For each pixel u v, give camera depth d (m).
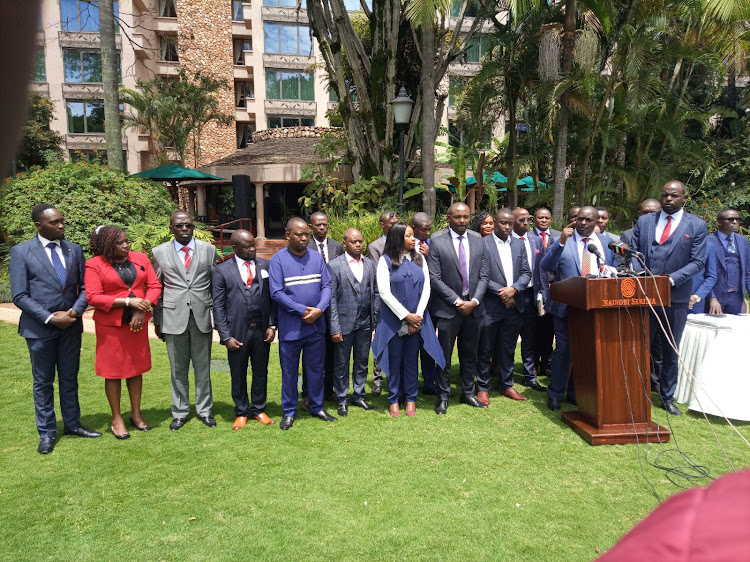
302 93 28.62
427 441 4.39
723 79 11.95
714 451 4.21
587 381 4.54
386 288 4.85
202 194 21.72
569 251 5.25
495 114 14.91
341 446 4.30
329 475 3.80
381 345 4.93
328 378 5.55
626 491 3.58
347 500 3.46
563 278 5.22
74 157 16.16
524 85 12.14
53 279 4.20
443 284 5.03
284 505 3.40
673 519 0.45
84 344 7.43
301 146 21.44
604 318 4.37
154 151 26.56
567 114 10.16
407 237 4.88
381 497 3.50
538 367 6.50
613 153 12.66
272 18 27.69
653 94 10.76
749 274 5.83
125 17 26.02
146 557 2.89
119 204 11.14
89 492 3.56
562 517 3.27
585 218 5.21
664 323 5.03
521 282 5.34
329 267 5.07
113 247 4.32
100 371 4.38
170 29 27.88
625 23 10.57
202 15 27.48
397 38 12.51
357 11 18.48
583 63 9.83
